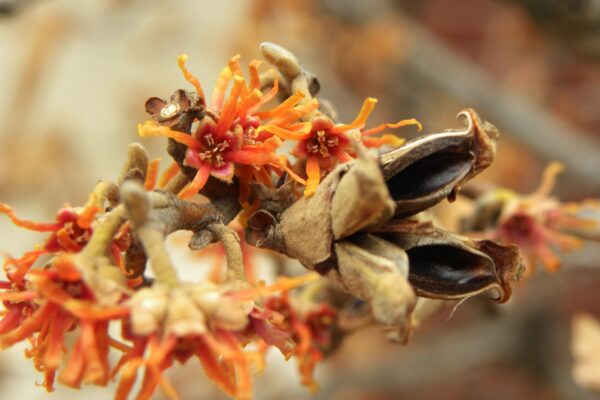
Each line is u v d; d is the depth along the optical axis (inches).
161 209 3.7
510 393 15.7
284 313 4.9
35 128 12.7
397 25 11.9
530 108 11.2
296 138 3.9
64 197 12.3
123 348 3.6
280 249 3.9
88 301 3.5
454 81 11.7
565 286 11.7
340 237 3.7
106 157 12.9
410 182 3.7
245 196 4.0
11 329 3.8
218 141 3.9
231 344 3.5
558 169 5.7
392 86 12.1
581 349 7.1
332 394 11.1
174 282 3.5
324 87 12.3
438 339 12.4
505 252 3.8
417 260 3.8
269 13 12.4
